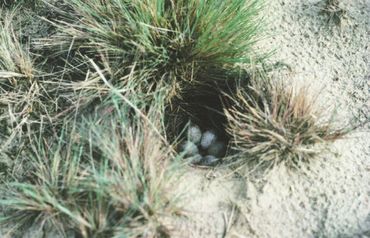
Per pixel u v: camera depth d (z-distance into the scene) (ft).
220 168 2.78
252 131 2.74
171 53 2.90
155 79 2.90
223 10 2.90
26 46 3.04
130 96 2.83
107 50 2.90
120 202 2.59
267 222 2.68
